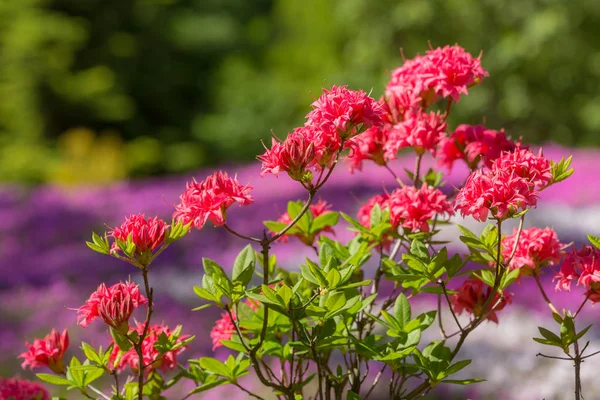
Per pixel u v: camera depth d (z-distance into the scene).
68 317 6.84
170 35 23.86
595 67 18.80
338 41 22.70
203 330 6.26
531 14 18.36
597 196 10.18
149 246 1.88
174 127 23.95
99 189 13.81
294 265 8.21
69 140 19.78
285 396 2.17
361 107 1.89
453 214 2.18
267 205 10.95
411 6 18.81
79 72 22.08
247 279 1.94
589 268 2.03
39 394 2.45
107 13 22.55
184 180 14.77
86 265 8.62
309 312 1.90
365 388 4.82
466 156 2.41
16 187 14.20
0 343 6.17
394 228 2.24
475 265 6.88
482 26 18.83
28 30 20.19
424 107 2.45
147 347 2.17
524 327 5.71
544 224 9.20
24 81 20.52
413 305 6.28
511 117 19.00
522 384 4.80
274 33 26.22
